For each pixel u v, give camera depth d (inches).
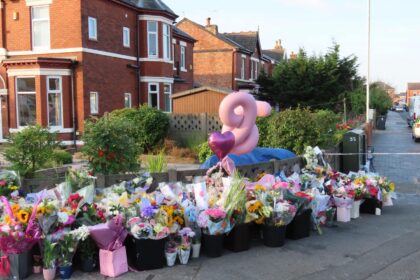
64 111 726.5
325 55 1226.6
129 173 294.7
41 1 746.2
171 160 616.1
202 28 1441.9
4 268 194.5
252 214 234.5
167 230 210.4
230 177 253.3
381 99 1651.1
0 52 769.6
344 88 1195.9
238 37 1614.2
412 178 478.9
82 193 230.8
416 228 284.7
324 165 349.1
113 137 313.6
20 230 193.0
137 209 217.5
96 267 211.2
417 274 206.5
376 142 967.6
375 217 315.3
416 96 1497.3
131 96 890.1
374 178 331.3
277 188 254.8
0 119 761.6
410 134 1221.7
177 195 241.1
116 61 832.9
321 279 200.4
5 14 770.8
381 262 221.9
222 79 1424.7
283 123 439.2
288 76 1192.8
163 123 673.6
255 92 1374.3
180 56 1125.1
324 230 280.2
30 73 714.8
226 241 240.2
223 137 283.0
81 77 732.7
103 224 205.8
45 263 197.6
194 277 201.9
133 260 220.4
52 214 202.5
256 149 366.3
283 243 247.4
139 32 908.0
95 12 765.9
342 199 297.7
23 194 255.3
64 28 737.0
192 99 807.7
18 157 316.2
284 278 201.2
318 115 484.7
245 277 202.1
